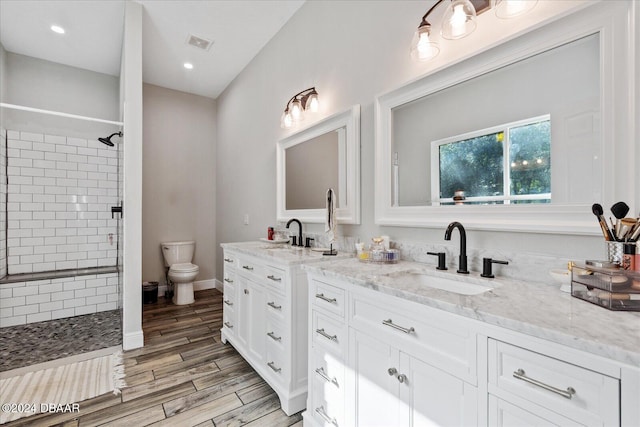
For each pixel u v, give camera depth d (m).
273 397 1.73
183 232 4.02
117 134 2.90
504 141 1.21
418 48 1.39
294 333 1.60
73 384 1.83
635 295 0.75
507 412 0.73
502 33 1.23
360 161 1.88
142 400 1.68
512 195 1.19
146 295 3.47
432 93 1.47
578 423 0.61
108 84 3.66
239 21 2.64
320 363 1.37
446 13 1.25
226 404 1.66
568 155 1.04
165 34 2.81
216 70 3.49
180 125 4.02
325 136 2.16
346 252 1.93
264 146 3.01
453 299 0.86
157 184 3.84
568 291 0.94
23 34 2.85
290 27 2.59
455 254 1.37
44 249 3.17
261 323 1.90
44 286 2.90
